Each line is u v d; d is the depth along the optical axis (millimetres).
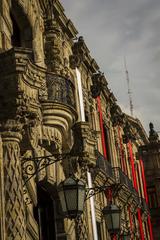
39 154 15273
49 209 17172
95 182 23812
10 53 11820
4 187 11484
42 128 15352
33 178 14617
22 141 12961
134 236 32250
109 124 31062
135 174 36656
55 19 21062
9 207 11375
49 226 16969
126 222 30344
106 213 13484
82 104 22594
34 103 12750
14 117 11766
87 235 19297
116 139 32250
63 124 15992
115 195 27531
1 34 14688
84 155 17031
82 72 26062
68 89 16594
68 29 23125
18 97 11734
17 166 11805
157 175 46750
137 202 33750
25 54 11852
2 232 10953
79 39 24297
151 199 46438
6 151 11711
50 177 16406
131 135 35938
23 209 11727
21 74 11883
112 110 31875
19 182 11758
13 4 16844
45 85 15492
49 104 15156
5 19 15125
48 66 19266
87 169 18109
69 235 17109
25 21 17938
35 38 18219
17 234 11273
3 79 11859
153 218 45656
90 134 17656
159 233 45000
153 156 47531
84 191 10930
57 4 21578
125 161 34812
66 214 10711
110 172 26547
